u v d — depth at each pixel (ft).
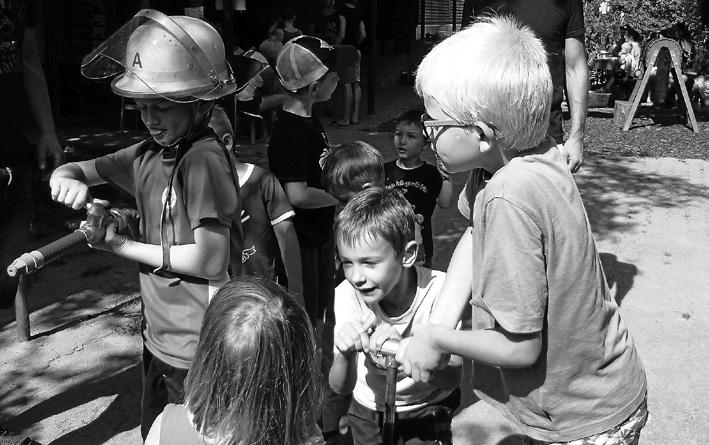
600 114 46.34
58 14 37.63
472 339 6.52
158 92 7.69
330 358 12.29
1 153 11.25
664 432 12.21
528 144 6.46
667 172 30.63
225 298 5.12
